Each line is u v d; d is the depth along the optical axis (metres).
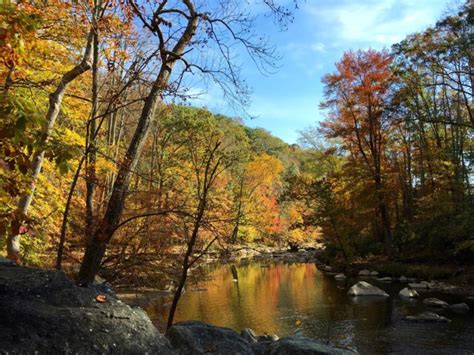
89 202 7.57
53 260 9.53
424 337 9.85
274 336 8.77
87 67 7.10
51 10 6.86
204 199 7.08
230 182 37.62
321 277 21.47
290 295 15.88
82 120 10.47
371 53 24.47
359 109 25.41
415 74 23.05
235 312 12.87
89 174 7.34
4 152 2.78
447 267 19.78
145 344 2.80
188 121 19.67
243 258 34.28
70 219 8.45
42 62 7.91
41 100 9.25
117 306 3.12
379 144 25.41
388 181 25.28
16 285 2.94
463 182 22.39
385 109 23.88
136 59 8.31
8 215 3.06
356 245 26.77
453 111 26.62
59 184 10.12
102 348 2.60
